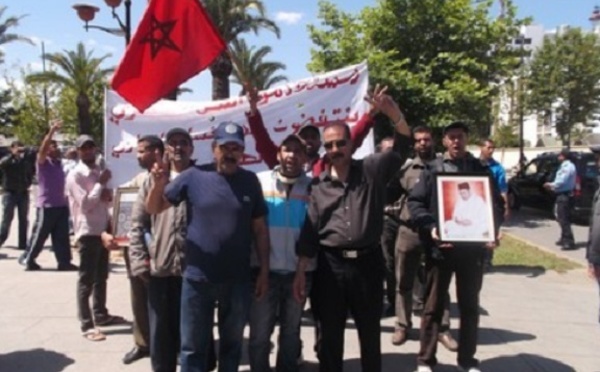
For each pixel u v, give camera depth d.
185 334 4.07
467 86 11.86
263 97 6.88
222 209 3.99
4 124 49.06
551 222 17.02
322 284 4.30
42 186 9.02
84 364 5.14
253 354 4.49
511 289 8.41
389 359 5.39
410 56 12.67
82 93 34.50
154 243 4.59
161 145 4.86
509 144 37.12
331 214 4.25
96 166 6.05
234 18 25.47
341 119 6.86
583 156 16.05
